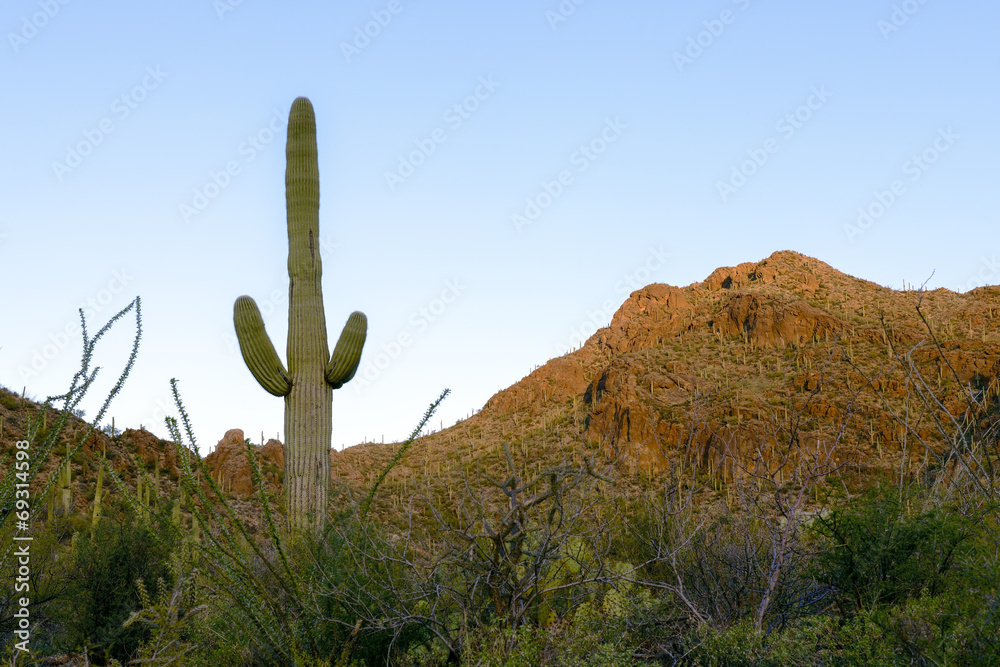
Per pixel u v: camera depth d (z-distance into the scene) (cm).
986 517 402
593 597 440
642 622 423
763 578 451
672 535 481
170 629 402
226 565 422
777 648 361
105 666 627
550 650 387
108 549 687
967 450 402
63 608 654
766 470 450
